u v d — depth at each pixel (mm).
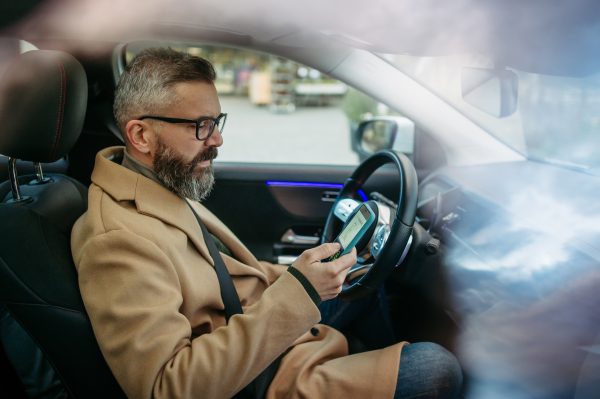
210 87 921
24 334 1076
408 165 1104
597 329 939
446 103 1543
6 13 1066
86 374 821
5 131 889
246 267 1211
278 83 9438
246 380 820
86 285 814
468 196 1384
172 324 806
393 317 1583
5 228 819
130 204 938
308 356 1067
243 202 1887
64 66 920
